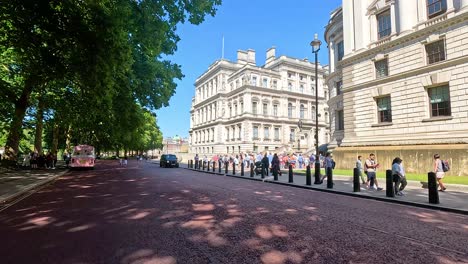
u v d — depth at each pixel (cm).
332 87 3419
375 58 2495
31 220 737
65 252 503
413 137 2162
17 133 2280
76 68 1241
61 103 2284
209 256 487
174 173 2605
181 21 1547
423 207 972
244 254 498
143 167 3738
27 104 2266
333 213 853
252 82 6744
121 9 1162
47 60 1270
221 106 7462
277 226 688
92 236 598
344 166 2583
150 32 1424
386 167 2222
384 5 2459
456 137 1898
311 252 510
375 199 1145
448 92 2009
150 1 1377
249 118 6462
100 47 1153
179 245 543
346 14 2820
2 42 1286
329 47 3609
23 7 1109
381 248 535
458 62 1922
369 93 2538
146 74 2186
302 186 1542
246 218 769
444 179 1556
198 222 720
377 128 2452
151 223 707
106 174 2414
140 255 489
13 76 2092
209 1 1512
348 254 502
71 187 1462
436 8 2106
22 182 1559
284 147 5444
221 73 7606
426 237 609
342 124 3162
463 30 1905
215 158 4372
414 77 2192
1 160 2245
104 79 1254
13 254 493
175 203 990
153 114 2589
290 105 7162
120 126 2681
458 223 741
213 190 1366
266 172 2256
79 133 4312
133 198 1096
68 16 1118
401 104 2272
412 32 2183
